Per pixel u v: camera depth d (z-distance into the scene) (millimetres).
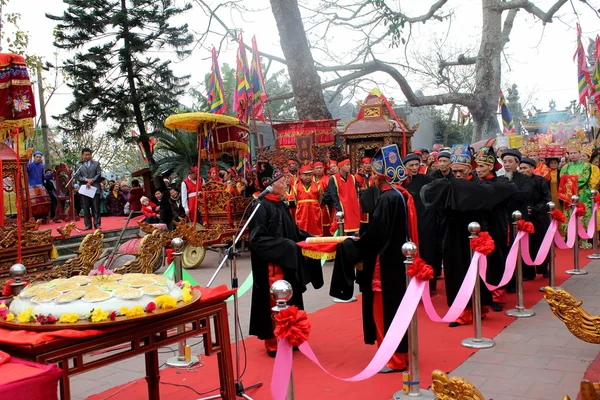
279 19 15859
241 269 11031
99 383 4973
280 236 5426
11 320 3223
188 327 5344
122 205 21250
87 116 19672
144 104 20078
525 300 7414
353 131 12125
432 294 8000
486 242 5500
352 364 5117
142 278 3654
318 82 16109
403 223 4762
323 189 11266
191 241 10766
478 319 5539
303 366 5121
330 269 10930
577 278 8711
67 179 19422
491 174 7238
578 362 4941
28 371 2707
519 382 4508
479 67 20422
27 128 6016
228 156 17281
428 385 4488
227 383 3926
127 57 19203
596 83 16562
